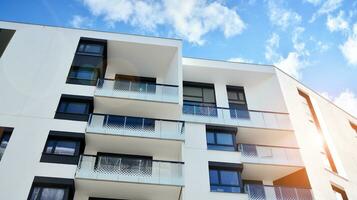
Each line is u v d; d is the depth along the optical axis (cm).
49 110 1489
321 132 2009
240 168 1553
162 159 1612
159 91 1717
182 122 1612
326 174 1658
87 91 1617
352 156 2000
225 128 1753
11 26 1827
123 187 1377
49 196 1229
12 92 1509
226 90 2155
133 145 1562
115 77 1991
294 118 1853
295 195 1455
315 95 2283
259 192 1448
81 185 1350
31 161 1297
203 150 1594
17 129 1380
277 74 2108
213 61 2122
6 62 1622
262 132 1797
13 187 1206
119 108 1691
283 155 1634
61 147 1388
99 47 1858
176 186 1374
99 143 1536
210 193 1407
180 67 1861
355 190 1739
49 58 1706
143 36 1981
